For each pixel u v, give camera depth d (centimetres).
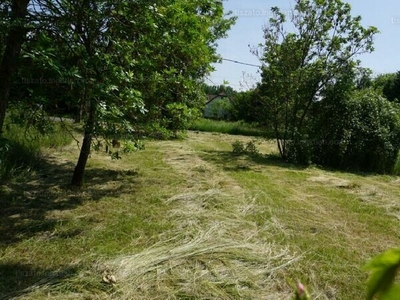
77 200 512
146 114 578
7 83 388
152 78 540
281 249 382
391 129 980
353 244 412
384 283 40
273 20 1027
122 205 500
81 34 426
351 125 970
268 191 628
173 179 671
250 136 1848
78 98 438
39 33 373
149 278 306
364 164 985
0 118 388
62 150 874
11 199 492
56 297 272
